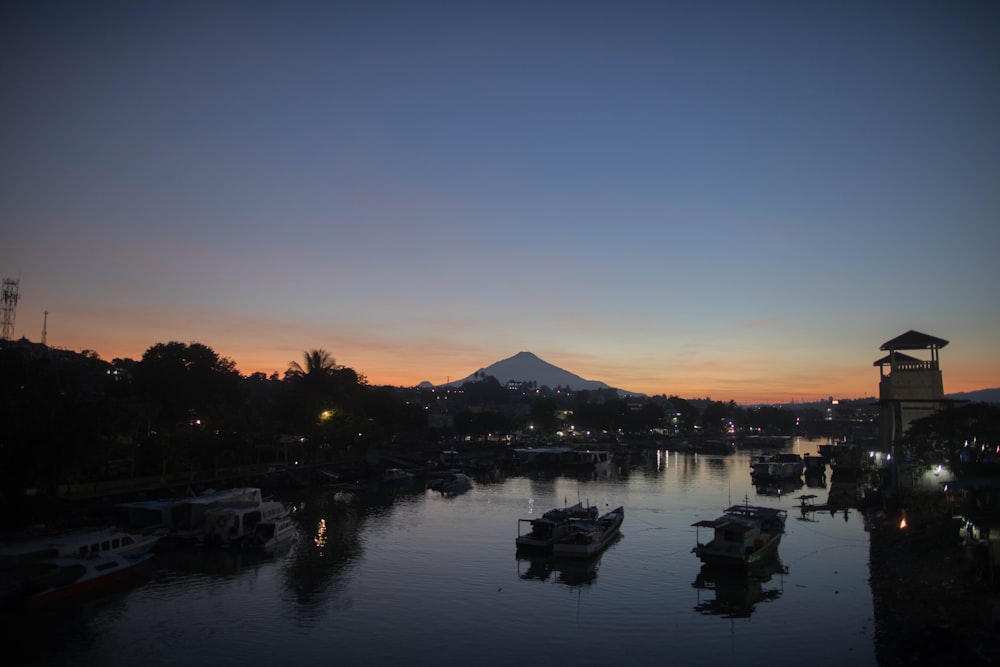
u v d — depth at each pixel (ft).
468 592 177.06
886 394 319.88
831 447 641.81
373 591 176.96
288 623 152.35
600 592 177.88
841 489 371.15
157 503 242.17
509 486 419.74
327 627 150.10
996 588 139.13
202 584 181.47
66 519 237.04
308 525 268.62
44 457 198.80
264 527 229.45
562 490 396.78
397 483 411.34
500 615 159.12
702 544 208.13
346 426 475.31
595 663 131.03
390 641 142.10
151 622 152.15
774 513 246.47
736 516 226.79
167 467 323.37
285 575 190.90
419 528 264.11
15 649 136.26
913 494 264.93
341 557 212.84
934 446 254.27
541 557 215.72
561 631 148.56
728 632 147.54
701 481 452.35
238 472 360.89
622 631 148.56
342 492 373.61
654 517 295.48
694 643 141.28
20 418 197.26
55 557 174.40
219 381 488.02
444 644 140.67
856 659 131.64
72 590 167.12
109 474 296.10
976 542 160.35
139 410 298.15
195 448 329.11
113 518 251.80
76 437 206.90
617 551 225.15
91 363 548.31
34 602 157.69
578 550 211.20
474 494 374.63
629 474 506.48
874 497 309.63
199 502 240.73
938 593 148.25
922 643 124.98
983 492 199.72
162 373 456.86
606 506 328.90
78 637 142.92
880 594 164.35
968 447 247.50
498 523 277.23
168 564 202.28
